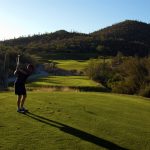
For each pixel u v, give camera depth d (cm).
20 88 1644
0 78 6438
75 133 1374
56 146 1194
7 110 1697
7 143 1187
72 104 2025
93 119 1658
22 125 1431
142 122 1717
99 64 9606
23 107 1686
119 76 7494
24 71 1641
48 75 11750
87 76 10388
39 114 1666
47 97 2247
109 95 2730
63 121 1559
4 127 1383
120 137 1384
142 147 1288
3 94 2305
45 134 1324
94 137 1345
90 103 2130
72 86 7425
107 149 1217
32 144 1195
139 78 6406
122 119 1738
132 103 2336
